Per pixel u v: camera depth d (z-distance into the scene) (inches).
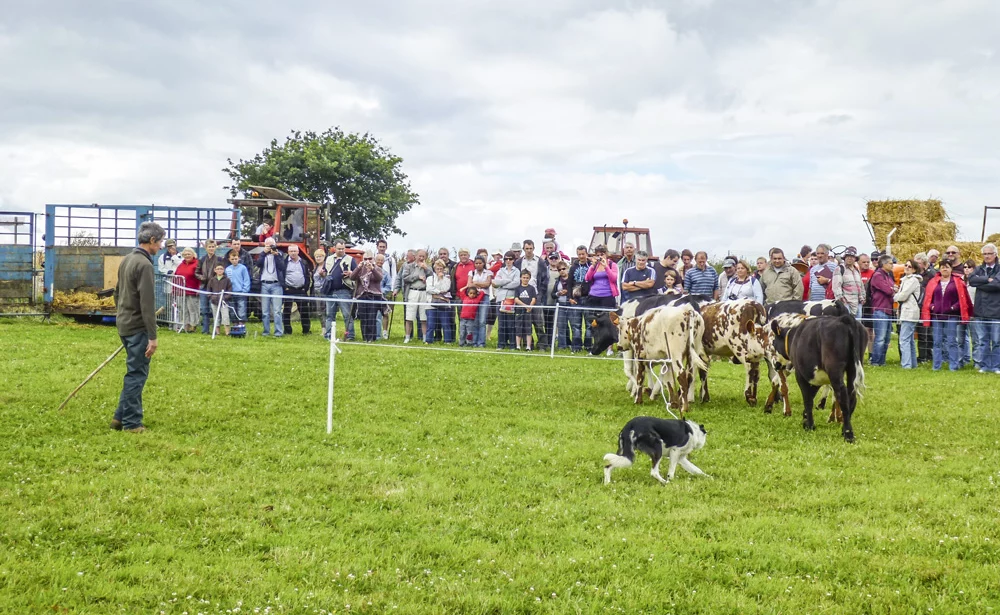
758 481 372.8
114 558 266.7
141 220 963.3
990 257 714.8
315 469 371.9
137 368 424.8
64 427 423.8
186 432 431.8
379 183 2150.6
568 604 243.9
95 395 496.7
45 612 226.8
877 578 267.1
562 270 803.4
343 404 515.8
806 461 407.8
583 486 357.7
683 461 380.5
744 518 320.2
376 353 728.3
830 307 581.9
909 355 751.1
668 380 543.5
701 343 544.1
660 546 289.4
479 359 729.6
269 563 266.8
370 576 258.8
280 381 575.5
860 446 441.1
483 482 358.9
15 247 882.1
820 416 522.3
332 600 241.6
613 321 584.7
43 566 254.2
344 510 318.3
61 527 288.8
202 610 233.9
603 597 250.1
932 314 738.8
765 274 738.2
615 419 501.4
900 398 580.4
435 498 335.9
